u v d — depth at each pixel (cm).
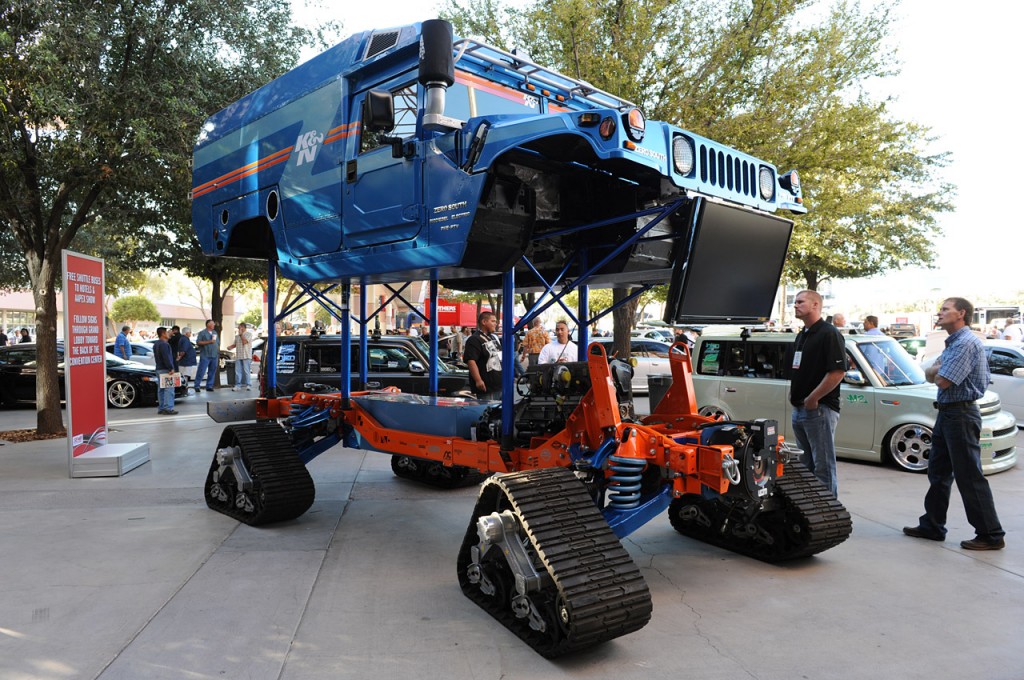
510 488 349
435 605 390
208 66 995
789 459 439
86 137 867
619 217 409
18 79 836
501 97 457
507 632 356
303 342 1002
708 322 388
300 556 475
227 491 582
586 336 504
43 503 622
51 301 1007
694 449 372
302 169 516
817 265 2069
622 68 1002
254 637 346
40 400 1005
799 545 453
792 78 1024
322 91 498
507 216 396
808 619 377
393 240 437
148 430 1078
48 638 343
